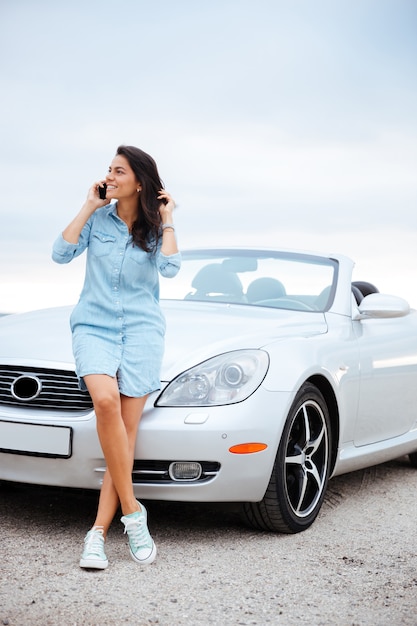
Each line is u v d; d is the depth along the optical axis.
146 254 3.53
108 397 3.35
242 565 3.45
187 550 3.61
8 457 3.68
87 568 3.29
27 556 3.42
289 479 3.96
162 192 3.54
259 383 3.69
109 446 3.38
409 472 5.66
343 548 3.75
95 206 3.49
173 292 5.05
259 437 3.63
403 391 5.07
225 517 4.15
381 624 2.87
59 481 3.62
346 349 4.41
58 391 3.68
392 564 3.54
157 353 3.54
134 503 3.43
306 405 4.00
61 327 4.14
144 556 3.39
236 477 3.62
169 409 3.57
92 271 3.54
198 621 2.84
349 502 4.66
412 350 5.17
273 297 4.87
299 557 3.59
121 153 3.52
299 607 3.01
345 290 4.89
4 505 4.18
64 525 3.89
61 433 3.57
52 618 2.79
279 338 4.02
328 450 4.20
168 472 3.58
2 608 2.85
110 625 2.76
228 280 5.02
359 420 4.57
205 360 3.70
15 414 3.65
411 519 4.35
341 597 3.12
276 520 3.84
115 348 3.47
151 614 2.88
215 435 3.54
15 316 4.57
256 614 2.93
